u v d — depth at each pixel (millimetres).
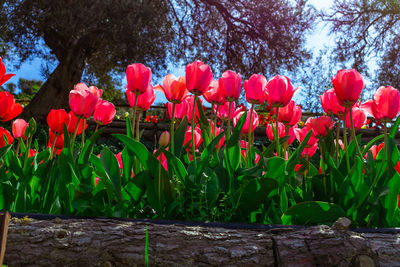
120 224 1116
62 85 12984
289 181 1396
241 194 1220
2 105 1486
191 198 1228
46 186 1325
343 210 1189
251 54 16984
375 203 1180
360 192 1233
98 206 1206
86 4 12375
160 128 10312
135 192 1249
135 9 12977
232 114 1663
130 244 1069
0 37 14195
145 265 1050
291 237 1081
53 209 1375
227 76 1378
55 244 1059
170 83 1354
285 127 1711
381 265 1056
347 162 1332
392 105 1237
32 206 1375
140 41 12953
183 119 1480
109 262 1058
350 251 1008
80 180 1330
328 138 1455
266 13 16344
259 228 1143
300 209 1193
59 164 1268
